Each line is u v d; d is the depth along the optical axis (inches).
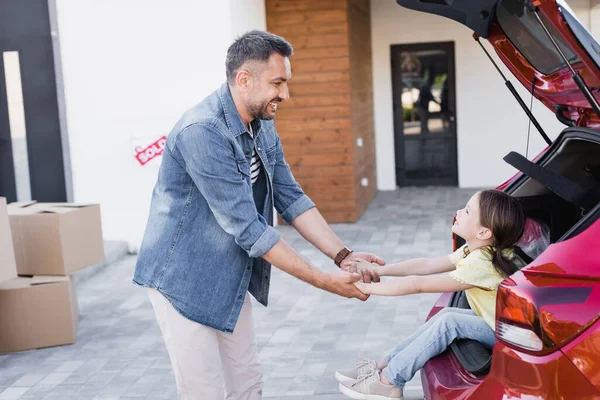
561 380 85.9
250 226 111.7
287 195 133.2
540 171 112.0
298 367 183.6
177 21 329.1
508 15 116.5
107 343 213.2
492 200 116.4
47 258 213.3
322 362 186.4
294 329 215.9
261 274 124.5
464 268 116.0
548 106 131.7
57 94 330.3
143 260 117.8
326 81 378.9
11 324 207.3
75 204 225.8
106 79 334.3
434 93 487.8
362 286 119.1
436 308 136.0
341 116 380.5
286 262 113.3
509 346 90.0
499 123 481.1
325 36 374.9
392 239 340.5
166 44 330.3
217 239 115.6
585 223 92.0
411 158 499.2
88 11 332.2
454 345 115.6
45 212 215.0
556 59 116.2
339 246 133.2
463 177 489.7
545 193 130.7
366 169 436.1
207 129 110.3
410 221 383.2
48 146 333.1
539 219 129.9
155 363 194.7
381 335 205.9
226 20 326.0
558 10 99.3
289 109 384.8
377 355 189.3
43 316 209.2
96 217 223.9
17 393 178.4
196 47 329.4
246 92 111.3
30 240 213.5
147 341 213.5
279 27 379.2
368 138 449.1
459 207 415.8
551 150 128.3
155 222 117.0
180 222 115.0
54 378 187.2
